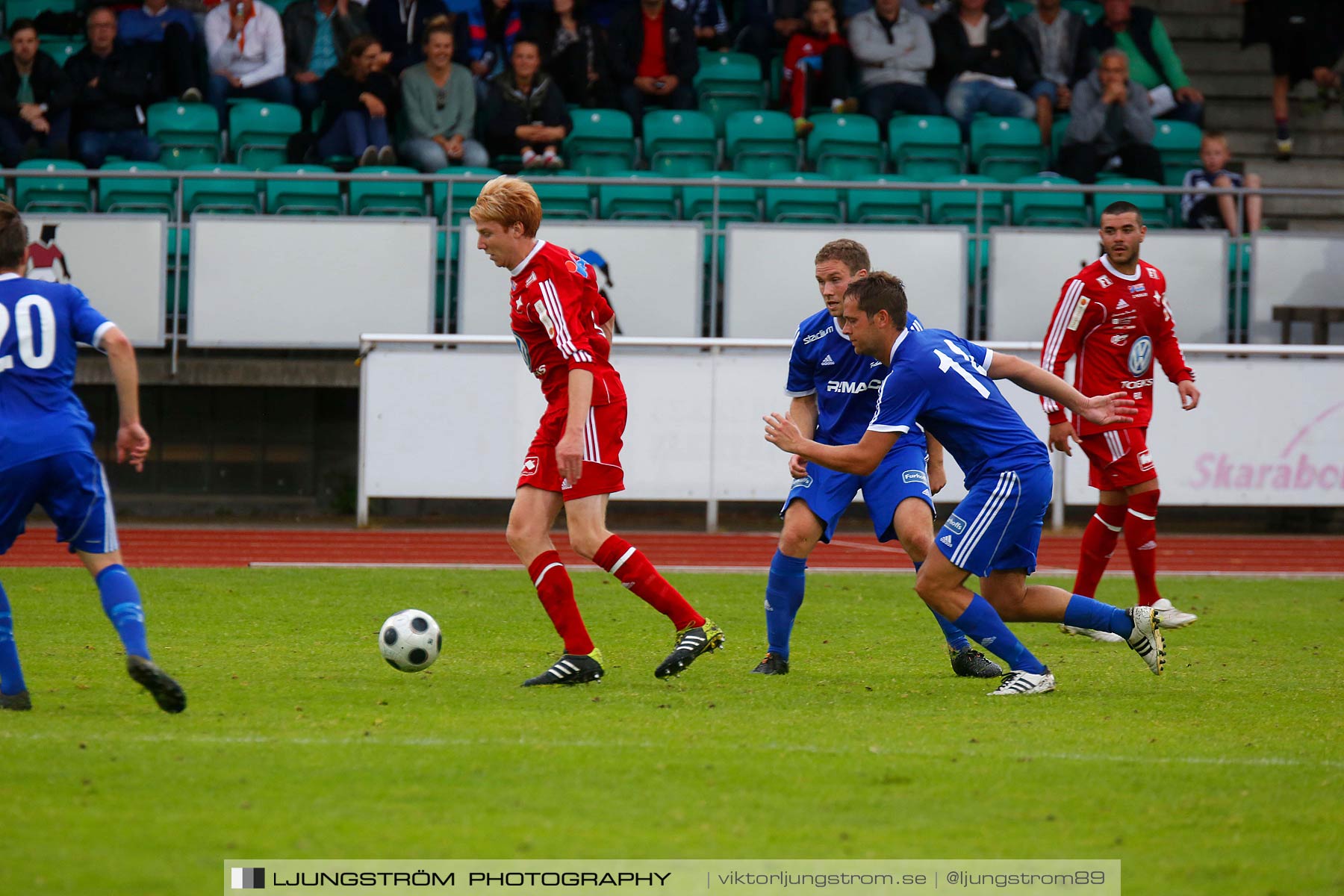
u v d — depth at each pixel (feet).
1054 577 124.06
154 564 123.95
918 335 66.28
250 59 186.09
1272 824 43.34
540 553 68.18
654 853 39.37
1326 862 39.50
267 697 62.03
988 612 67.05
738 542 149.79
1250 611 102.99
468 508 173.88
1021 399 156.35
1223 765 50.98
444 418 152.46
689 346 157.58
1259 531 173.37
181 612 91.91
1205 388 155.94
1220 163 177.78
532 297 65.92
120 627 55.42
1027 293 164.25
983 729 57.16
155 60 179.83
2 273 56.90
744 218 175.42
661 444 154.81
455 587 108.27
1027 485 65.51
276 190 169.48
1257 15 209.05
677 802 44.47
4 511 55.31
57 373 56.44
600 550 67.97
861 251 71.20
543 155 175.73
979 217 163.84
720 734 54.85
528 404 153.28
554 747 51.67
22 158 170.91
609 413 68.18
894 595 108.78
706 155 183.62
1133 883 37.50
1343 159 217.36
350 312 160.04
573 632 67.87
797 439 64.90
